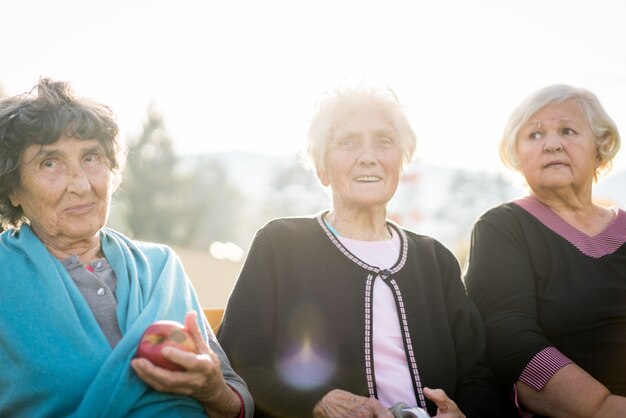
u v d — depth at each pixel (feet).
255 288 8.52
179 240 150.92
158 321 6.84
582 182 9.57
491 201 233.35
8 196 7.42
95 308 7.13
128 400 6.52
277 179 210.18
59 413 6.59
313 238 8.82
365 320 8.29
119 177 8.00
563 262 9.20
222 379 6.84
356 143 8.94
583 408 8.00
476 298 9.50
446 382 8.47
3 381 6.67
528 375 8.38
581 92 9.67
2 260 7.13
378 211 9.07
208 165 189.98
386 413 7.34
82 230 7.33
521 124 9.80
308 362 8.20
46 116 7.13
